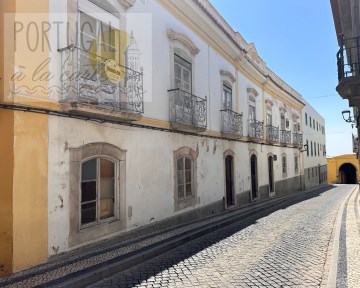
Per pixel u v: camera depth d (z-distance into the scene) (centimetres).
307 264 579
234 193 1409
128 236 766
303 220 1069
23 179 537
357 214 1142
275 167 2073
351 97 740
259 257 629
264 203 1573
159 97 909
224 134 1292
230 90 1432
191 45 1071
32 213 548
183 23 1054
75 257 604
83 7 666
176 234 812
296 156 2675
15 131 528
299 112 2881
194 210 1073
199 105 1085
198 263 597
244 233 866
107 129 717
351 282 469
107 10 730
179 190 1009
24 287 456
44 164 572
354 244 696
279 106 2253
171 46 973
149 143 861
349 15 993
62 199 602
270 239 786
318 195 2170
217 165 1262
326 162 4491
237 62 1504
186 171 1059
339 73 774
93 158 684
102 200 711
